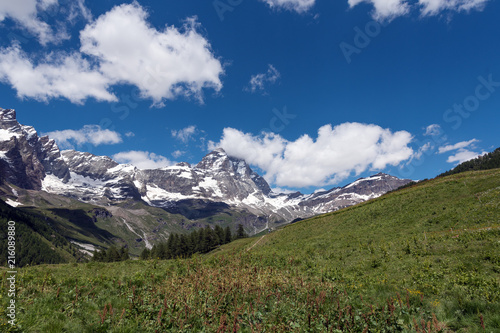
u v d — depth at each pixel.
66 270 19.77
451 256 18.62
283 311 10.71
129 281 14.54
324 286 14.67
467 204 36.38
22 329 8.67
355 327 9.19
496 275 13.90
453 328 9.49
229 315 10.30
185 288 12.70
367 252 25.88
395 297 12.59
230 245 105.50
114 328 8.91
